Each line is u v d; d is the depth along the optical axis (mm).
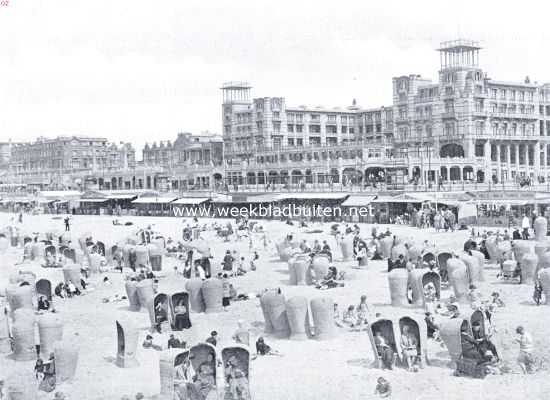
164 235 80312
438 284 38625
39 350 31922
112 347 32969
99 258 54500
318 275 46156
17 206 132500
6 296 38438
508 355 28922
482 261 44188
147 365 29859
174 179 141375
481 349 26922
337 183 105125
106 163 199250
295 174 116562
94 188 156250
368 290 43656
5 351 33000
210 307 39125
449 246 58906
